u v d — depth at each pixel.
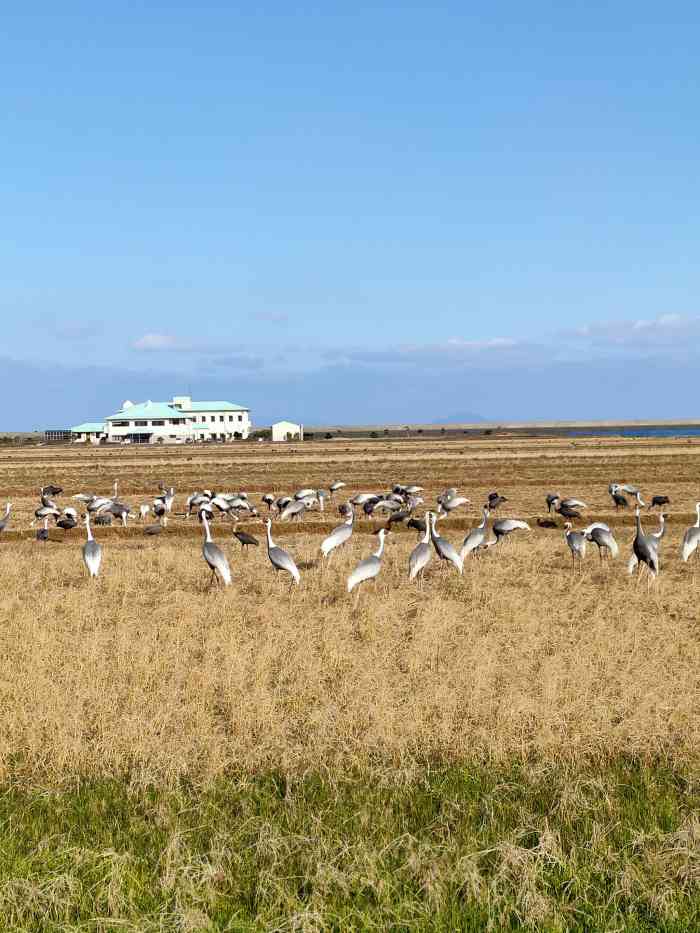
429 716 12.65
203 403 193.25
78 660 15.27
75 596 21.72
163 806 10.17
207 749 11.51
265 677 14.23
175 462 87.31
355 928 8.16
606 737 11.84
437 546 24.14
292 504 37.78
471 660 15.20
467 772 11.11
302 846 9.38
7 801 10.51
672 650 15.91
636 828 9.66
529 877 8.62
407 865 8.91
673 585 22.98
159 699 13.40
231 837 9.54
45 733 11.98
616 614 19.31
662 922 8.15
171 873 8.79
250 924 8.20
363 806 10.17
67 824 9.98
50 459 98.31
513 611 19.52
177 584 24.12
